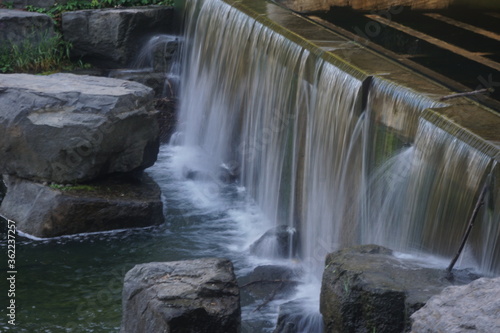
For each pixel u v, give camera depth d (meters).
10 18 16.45
